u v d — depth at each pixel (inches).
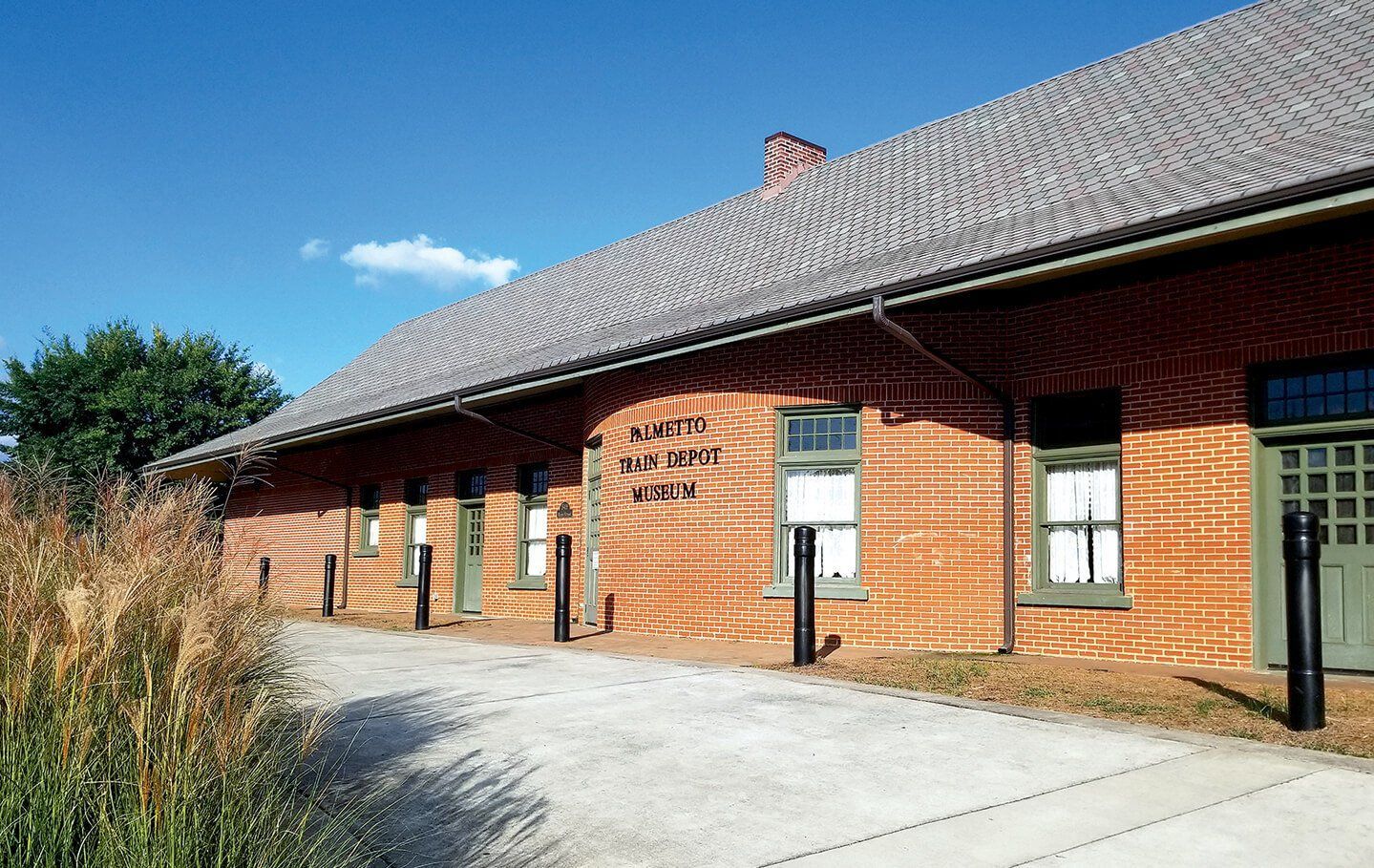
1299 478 356.5
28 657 135.6
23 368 1229.1
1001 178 498.6
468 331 851.4
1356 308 336.5
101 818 123.0
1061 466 426.3
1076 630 403.5
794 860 170.1
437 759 234.4
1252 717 266.2
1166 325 387.2
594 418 584.4
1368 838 173.3
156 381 1257.4
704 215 738.2
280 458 956.0
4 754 128.3
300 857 150.9
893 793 206.5
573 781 216.8
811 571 379.6
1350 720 258.8
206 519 191.5
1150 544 386.3
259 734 163.8
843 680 340.2
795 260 548.7
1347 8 452.1
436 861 170.6
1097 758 228.7
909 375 446.9
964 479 435.8
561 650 444.5
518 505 680.4
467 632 551.8
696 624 490.3
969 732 256.4
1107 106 510.6
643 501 524.4
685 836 183.0
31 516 170.9
